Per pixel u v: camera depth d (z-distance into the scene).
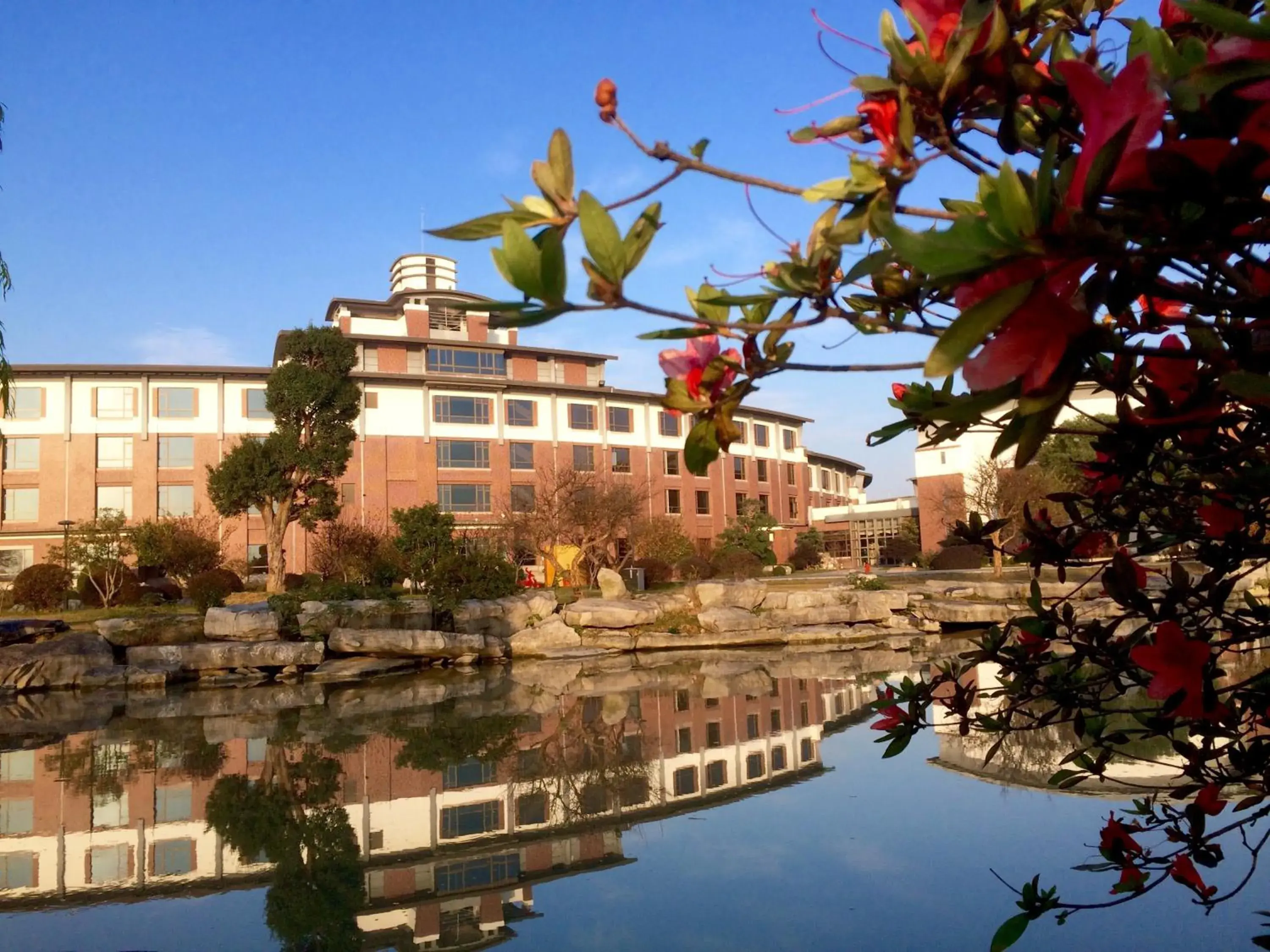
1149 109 0.75
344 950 4.77
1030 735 9.16
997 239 0.76
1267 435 1.42
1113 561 1.69
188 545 27.84
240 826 7.39
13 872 6.38
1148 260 0.87
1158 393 1.30
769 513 49.53
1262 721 1.81
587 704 13.23
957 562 33.88
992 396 0.87
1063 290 0.86
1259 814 1.93
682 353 1.35
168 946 4.91
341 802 8.02
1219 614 1.75
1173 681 1.52
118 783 9.01
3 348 10.07
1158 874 4.89
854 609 22.20
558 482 32.56
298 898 5.66
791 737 10.11
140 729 12.29
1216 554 1.66
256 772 9.32
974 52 1.01
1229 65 0.77
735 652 20.50
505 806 7.75
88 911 5.52
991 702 9.48
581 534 31.59
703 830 6.68
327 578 27.94
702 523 45.22
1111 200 0.88
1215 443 1.50
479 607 21.47
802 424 53.78
